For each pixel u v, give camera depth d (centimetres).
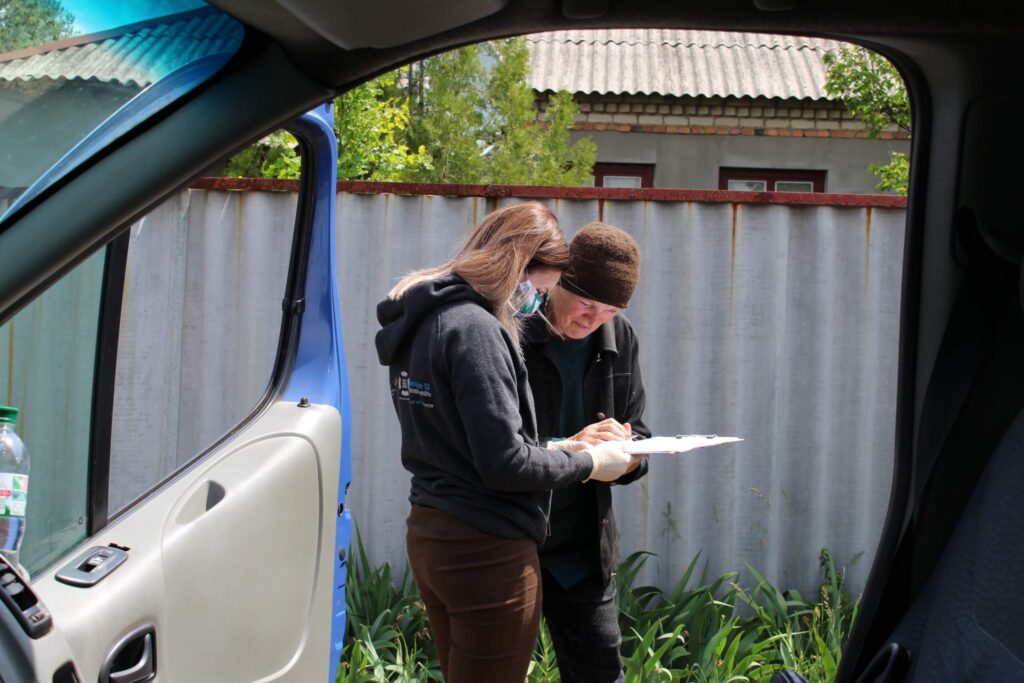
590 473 233
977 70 139
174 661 202
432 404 222
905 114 759
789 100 936
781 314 429
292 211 428
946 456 145
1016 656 111
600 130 946
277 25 118
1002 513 123
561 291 259
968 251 145
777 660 375
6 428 183
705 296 431
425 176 693
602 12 126
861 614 153
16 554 171
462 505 222
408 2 114
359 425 434
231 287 428
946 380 146
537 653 367
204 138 125
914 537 148
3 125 149
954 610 128
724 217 428
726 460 431
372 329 433
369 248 432
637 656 347
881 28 134
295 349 272
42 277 121
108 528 208
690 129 947
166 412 421
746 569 432
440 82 708
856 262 429
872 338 429
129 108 136
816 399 431
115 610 185
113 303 223
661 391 433
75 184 122
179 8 128
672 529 432
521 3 123
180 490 222
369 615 397
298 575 243
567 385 272
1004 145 140
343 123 628
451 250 430
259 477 233
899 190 773
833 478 432
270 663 232
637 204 429
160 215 421
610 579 279
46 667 138
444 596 226
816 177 954
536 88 914
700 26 131
